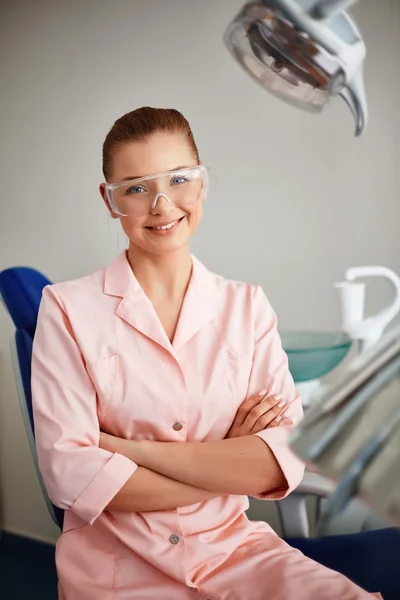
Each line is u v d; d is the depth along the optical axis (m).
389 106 2.04
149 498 1.23
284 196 2.28
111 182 1.35
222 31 2.31
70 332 1.35
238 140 2.35
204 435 1.34
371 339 1.84
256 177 2.33
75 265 2.68
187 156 1.34
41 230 2.76
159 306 1.40
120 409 1.31
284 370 1.42
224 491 1.25
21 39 2.75
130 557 1.26
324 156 2.18
